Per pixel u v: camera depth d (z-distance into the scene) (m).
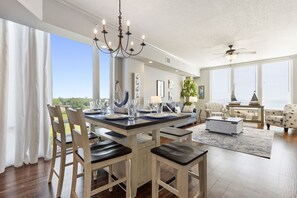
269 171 2.23
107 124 1.65
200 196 1.44
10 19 2.08
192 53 5.09
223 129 4.33
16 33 2.41
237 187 1.85
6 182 1.96
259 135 4.19
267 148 3.17
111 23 3.03
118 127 1.49
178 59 5.82
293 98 5.56
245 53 5.00
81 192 1.78
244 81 6.64
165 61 5.00
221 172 2.22
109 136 2.06
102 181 2.00
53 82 2.91
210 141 3.68
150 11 2.60
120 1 2.23
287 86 5.73
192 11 2.59
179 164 1.22
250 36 3.67
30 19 2.07
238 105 5.94
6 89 2.23
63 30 2.43
